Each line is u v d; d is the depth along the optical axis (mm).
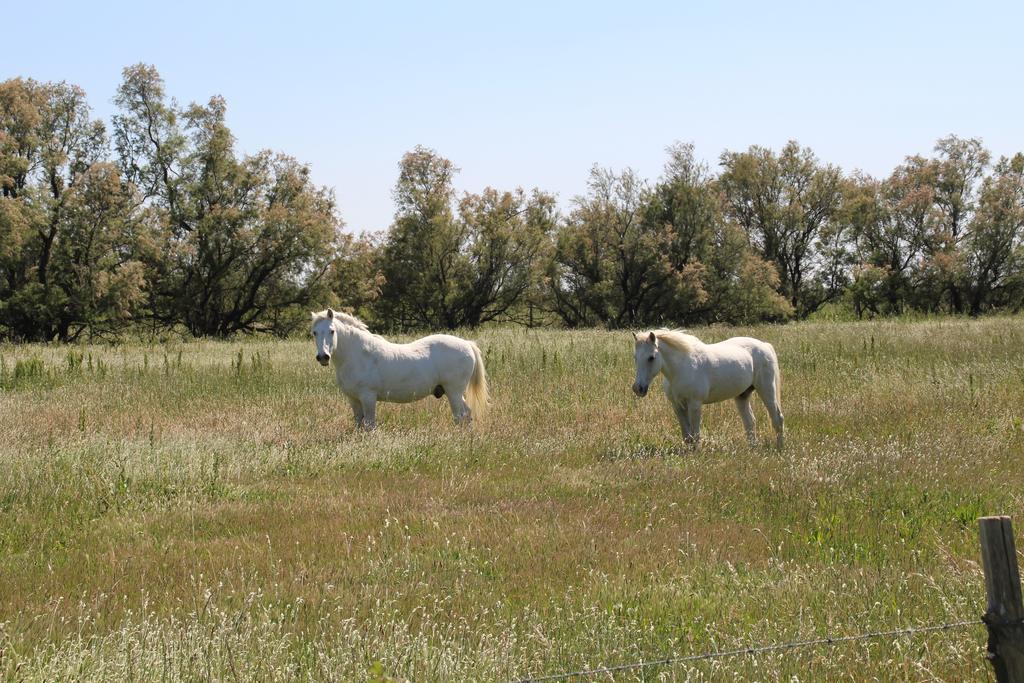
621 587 6543
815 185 70500
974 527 8227
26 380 18594
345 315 13414
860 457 10891
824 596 6211
